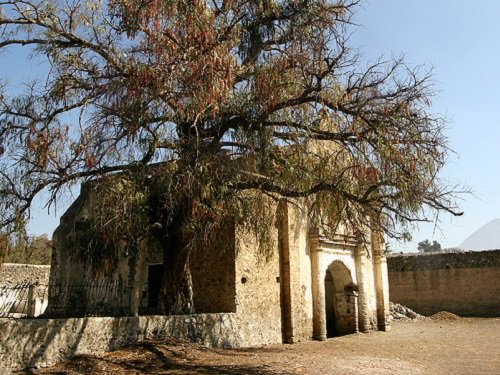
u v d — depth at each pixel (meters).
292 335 17.50
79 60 11.01
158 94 10.02
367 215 12.16
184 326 13.29
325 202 11.64
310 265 19.66
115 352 11.18
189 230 12.18
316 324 19.06
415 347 16.53
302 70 11.45
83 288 15.62
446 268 33.00
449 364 12.52
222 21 11.27
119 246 14.78
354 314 22.44
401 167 10.91
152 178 12.00
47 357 9.92
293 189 12.24
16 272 26.91
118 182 10.80
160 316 12.74
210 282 16.14
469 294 32.06
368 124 11.40
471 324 26.25
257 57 11.84
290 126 11.57
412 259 34.19
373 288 24.42
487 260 31.95
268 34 12.00
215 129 11.95
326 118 11.70
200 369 10.43
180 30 10.08
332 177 11.55
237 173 12.22
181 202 12.21
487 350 15.59
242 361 11.74
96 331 11.04
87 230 14.84
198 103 10.20
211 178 11.43
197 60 9.98
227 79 10.25
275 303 17.23
